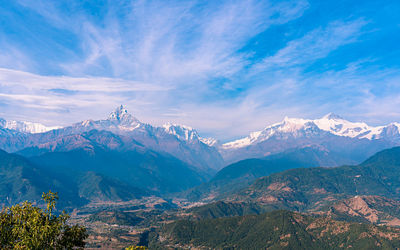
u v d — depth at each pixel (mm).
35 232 123562
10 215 130125
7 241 124750
